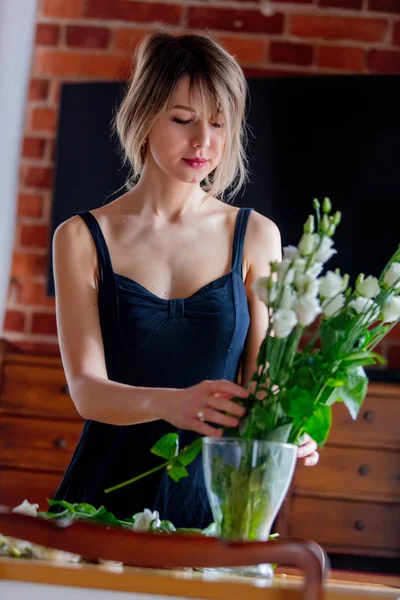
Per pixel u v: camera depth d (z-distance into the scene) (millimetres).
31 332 3996
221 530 1308
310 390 1315
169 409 1385
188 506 1784
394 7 4020
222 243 1937
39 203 4047
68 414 3449
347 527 3354
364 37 4008
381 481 3365
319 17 4023
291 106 3805
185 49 1811
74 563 1260
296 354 1370
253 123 3812
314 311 1274
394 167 3742
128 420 1530
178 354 1854
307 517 3361
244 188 3799
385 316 1385
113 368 1872
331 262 3738
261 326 1935
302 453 1575
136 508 1791
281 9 4027
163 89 1784
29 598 1172
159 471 1790
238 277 1917
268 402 1317
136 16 4066
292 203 3775
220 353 1863
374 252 3725
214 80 1790
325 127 3783
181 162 1802
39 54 4090
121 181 3889
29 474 3436
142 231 1917
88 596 1171
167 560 1163
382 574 3396
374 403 3391
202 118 1791
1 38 3822
